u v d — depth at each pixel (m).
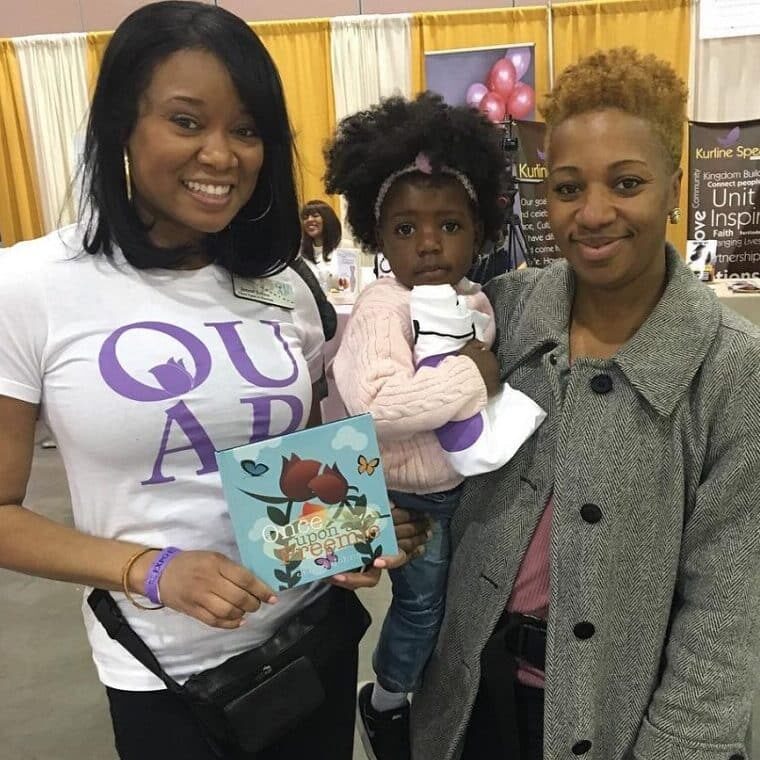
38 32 5.84
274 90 1.03
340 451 1.01
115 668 1.08
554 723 1.07
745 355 0.95
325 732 1.25
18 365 0.97
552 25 5.39
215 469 1.04
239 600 0.95
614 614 1.04
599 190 0.93
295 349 1.14
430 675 1.27
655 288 1.01
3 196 6.00
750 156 4.32
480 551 1.14
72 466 1.02
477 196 1.31
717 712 0.98
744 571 0.97
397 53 5.54
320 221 4.06
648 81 0.92
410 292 1.26
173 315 1.03
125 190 1.01
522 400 1.09
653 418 0.99
